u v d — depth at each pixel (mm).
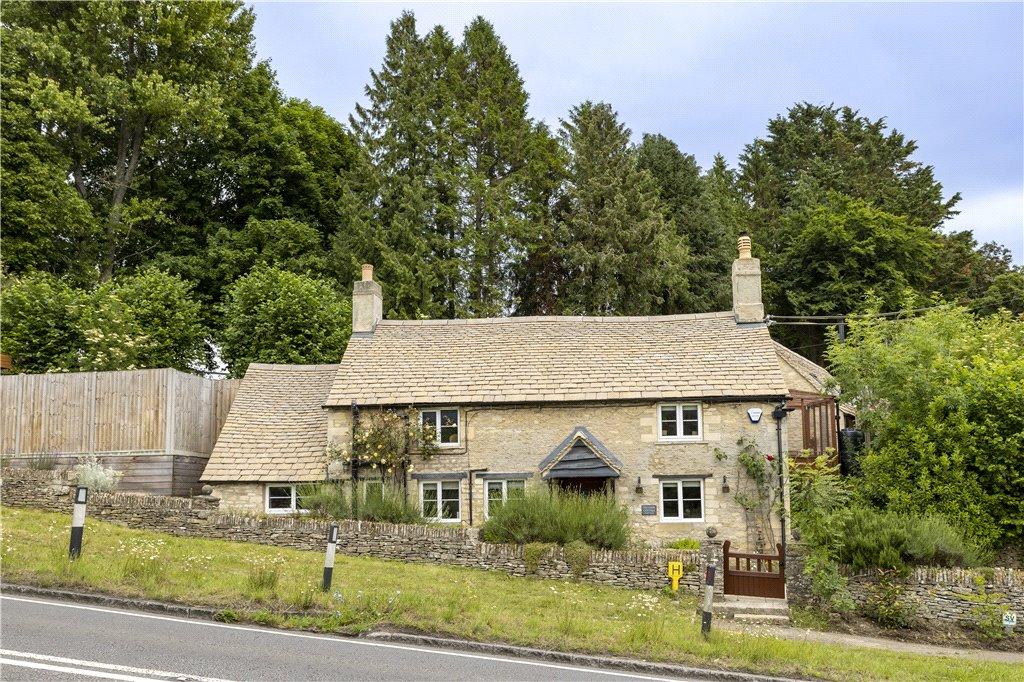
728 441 26391
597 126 53188
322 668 11336
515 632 14344
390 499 24922
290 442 28406
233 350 39000
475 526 26297
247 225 47938
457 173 50438
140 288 39250
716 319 30422
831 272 50594
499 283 51281
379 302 31891
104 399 27797
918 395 25562
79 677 10141
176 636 12477
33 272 38500
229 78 50625
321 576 17531
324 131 56281
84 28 44312
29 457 27688
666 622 16484
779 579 21703
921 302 50656
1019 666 16406
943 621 20188
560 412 27203
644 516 26188
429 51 55188
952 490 23812
